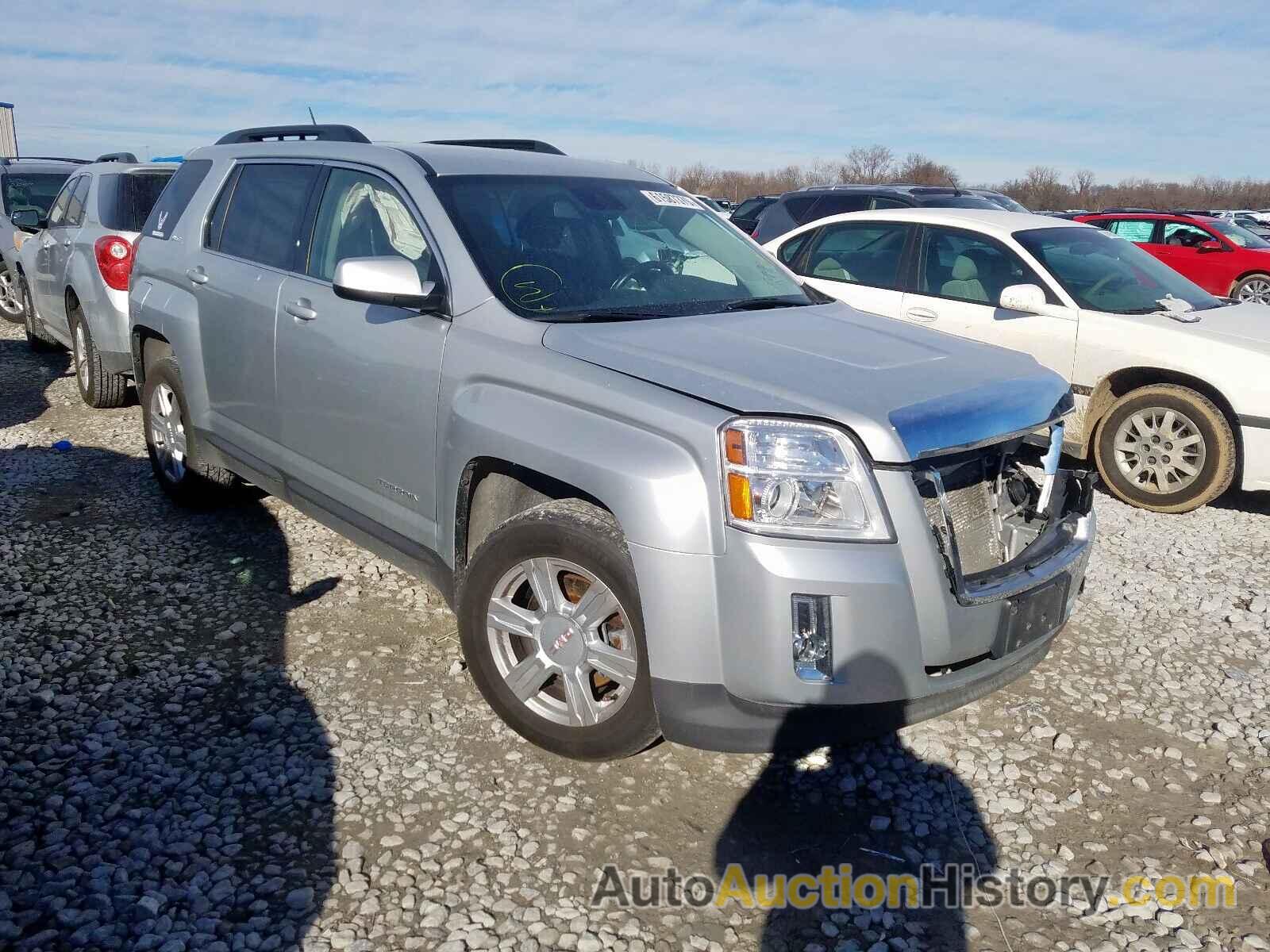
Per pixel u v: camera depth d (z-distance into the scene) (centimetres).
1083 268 653
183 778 304
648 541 273
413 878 266
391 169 388
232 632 397
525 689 318
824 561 263
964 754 337
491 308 338
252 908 253
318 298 398
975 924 261
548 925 252
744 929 255
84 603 419
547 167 413
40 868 263
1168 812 311
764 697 269
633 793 307
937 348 339
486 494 340
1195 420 579
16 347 988
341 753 320
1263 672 402
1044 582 301
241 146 496
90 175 767
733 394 278
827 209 1219
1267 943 258
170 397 516
